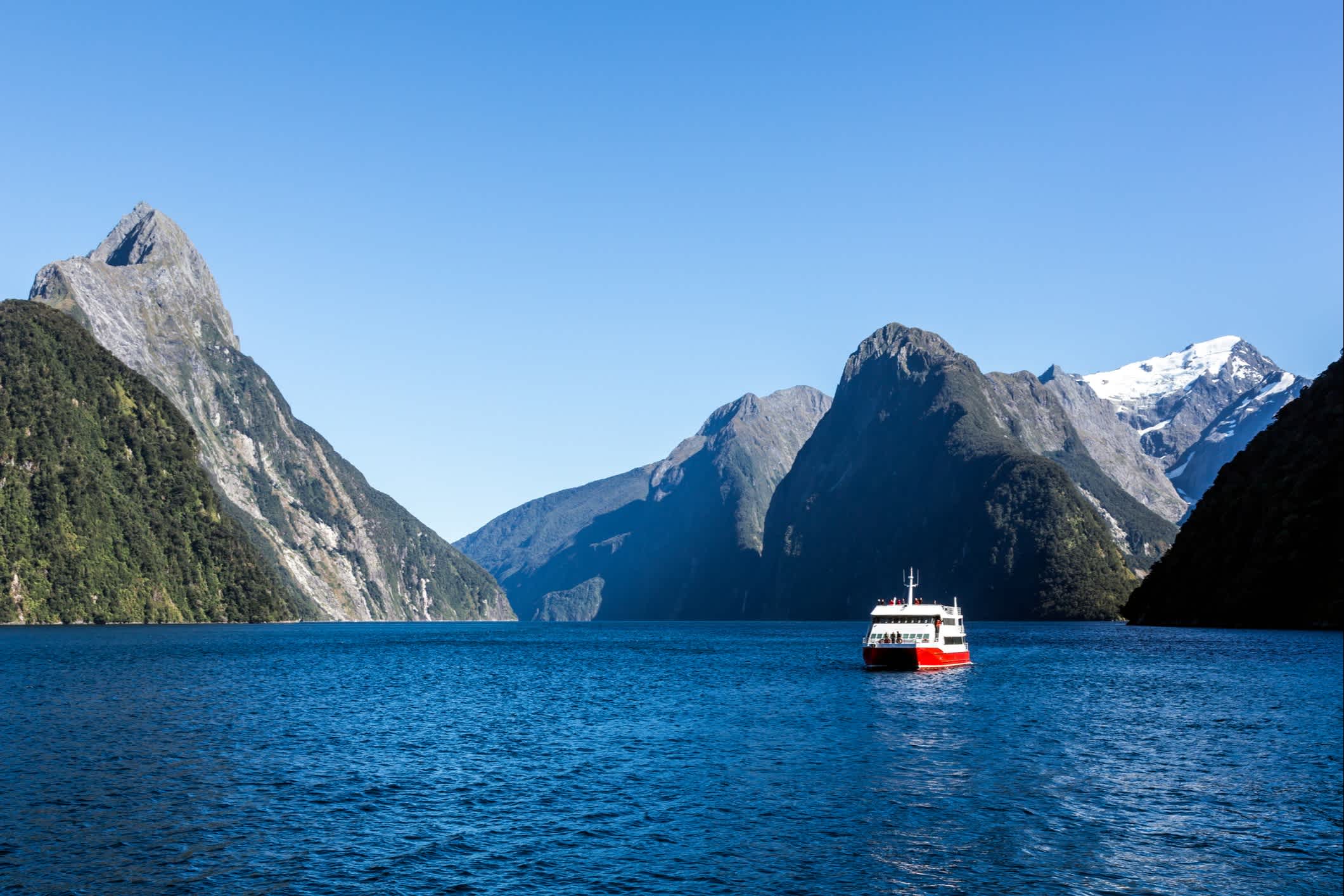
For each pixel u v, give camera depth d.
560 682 136.75
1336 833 54.34
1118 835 53.62
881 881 46.12
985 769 69.94
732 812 57.53
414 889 44.62
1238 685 122.19
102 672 132.88
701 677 145.62
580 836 52.44
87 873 46.12
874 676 140.75
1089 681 129.75
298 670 151.25
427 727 89.06
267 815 56.09
